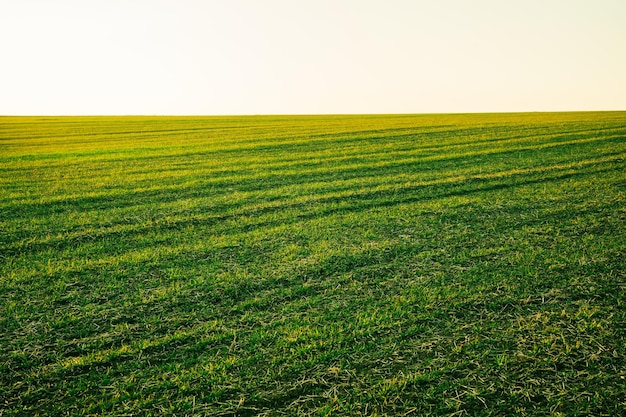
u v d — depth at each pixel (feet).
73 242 28.02
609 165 48.70
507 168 49.39
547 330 16.10
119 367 14.44
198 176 49.75
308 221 31.55
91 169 55.36
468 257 23.67
